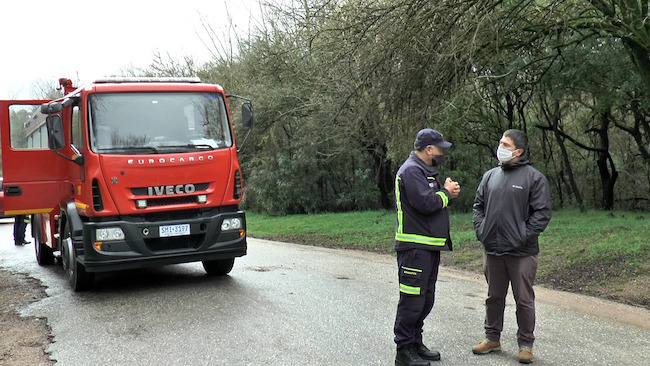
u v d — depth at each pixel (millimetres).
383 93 11828
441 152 4988
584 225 12188
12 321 6668
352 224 16922
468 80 10883
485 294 7656
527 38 11820
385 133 14188
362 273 9336
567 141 19734
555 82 13055
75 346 5602
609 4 10516
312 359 5055
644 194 19109
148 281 8852
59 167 9219
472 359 5027
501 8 10852
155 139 7875
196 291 7938
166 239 7867
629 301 7043
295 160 22234
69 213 8086
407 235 4840
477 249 10938
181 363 5031
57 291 8375
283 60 18797
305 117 19656
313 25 12844
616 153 19969
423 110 11461
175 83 8266
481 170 19656
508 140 5004
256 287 8141
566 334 5723
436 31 10766
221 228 8094
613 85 12281
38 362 5152
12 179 9211
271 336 5738
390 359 5047
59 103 7891
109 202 7527
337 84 13586
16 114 9344
